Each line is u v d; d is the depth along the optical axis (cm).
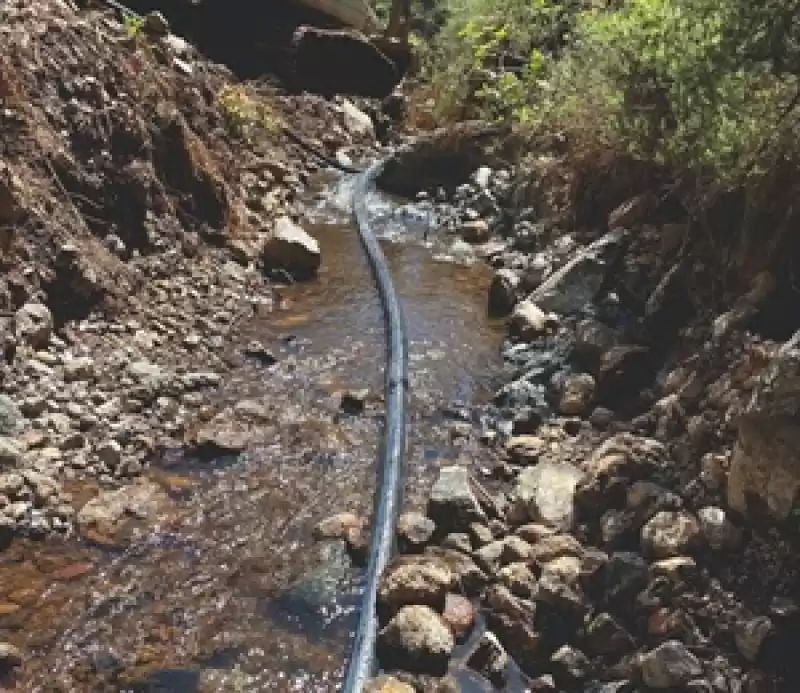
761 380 313
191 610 331
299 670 310
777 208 414
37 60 536
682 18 451
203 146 672
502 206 758
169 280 559
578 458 419
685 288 471
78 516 368
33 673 296
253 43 1062
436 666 307
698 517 331
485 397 490
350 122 1009
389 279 612
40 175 503
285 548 367
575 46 735
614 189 607
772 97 405
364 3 1247
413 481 412
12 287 447
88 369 444
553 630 320
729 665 286
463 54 956
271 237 637
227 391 473
